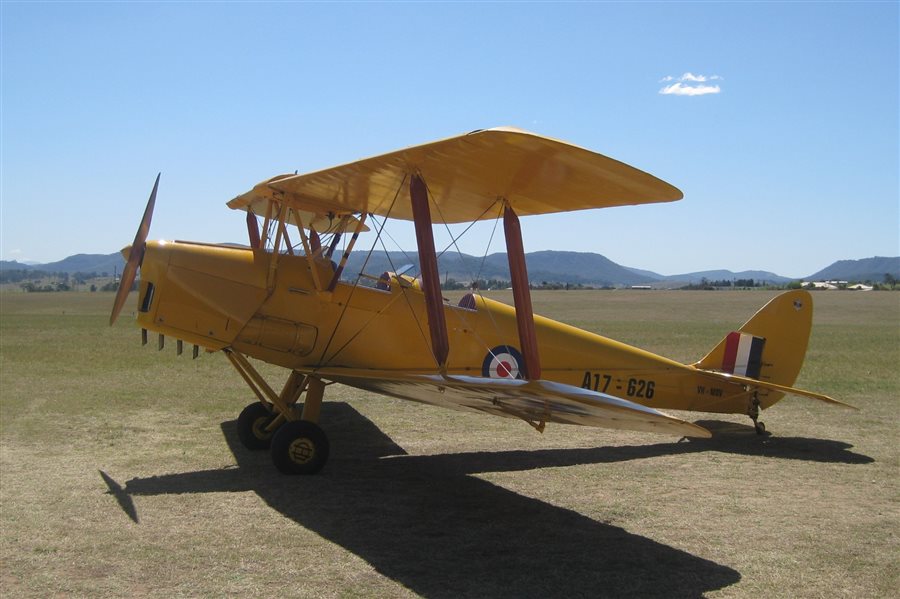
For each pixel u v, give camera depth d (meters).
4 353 16.47
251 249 7.09
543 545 4.69
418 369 7.31
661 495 5.93
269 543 4.62
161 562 4.27
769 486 6.23
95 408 9.63
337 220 8.73
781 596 3.95
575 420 5.53
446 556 4.46
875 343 22.41
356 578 4.07
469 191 6.25
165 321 6.71
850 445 7.94
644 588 4.02
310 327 6.88
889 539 4.87
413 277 7.51
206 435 8.05
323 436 6.48
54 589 3.87
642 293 90.12
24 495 5.63
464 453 7.48
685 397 8.46
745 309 52.47
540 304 60.41
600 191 5.64
